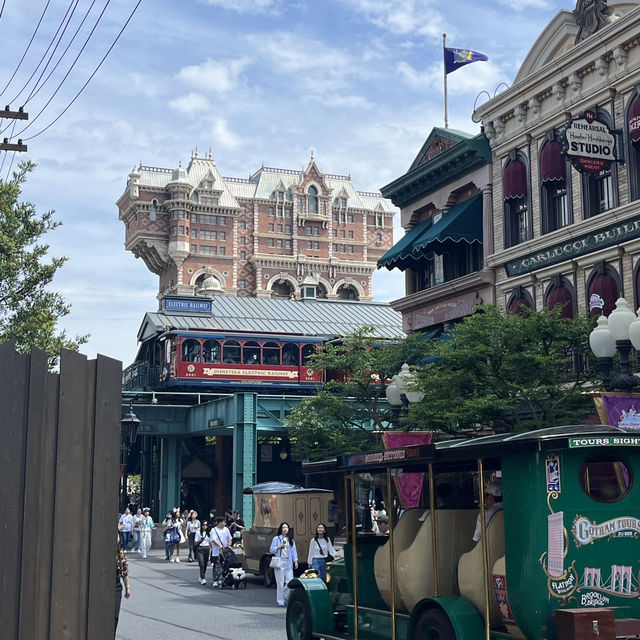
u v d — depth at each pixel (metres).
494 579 8.66
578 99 27.67
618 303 15.14
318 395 31.86
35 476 4.84
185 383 54.19
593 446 8.00
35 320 22.16
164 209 159.00
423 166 35.78
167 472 49.81
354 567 11.51
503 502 8.41
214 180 161.50
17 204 23.34
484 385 21.55
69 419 4.96
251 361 55.88
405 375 21.92
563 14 29.38
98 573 4.88
